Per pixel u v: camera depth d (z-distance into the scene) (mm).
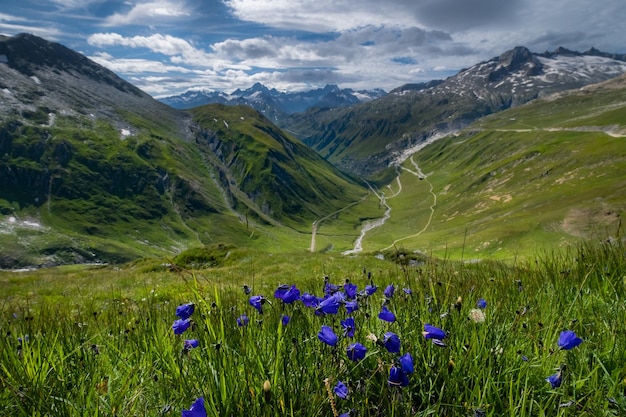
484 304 3426
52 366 2900
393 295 3758
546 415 2295
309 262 32156
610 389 2324
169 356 2934
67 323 4578
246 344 2900
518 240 101375
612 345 2898
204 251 45125
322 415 2309
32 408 2365
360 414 2203
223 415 2213
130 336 3877
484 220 163750
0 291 22500
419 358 2729
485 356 2633
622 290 4180
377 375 2654
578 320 3398
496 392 2354
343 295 3158
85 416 2330
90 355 3398
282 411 2152
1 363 2889
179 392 2561
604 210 99875
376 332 3168
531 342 3025
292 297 2799
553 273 5367
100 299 15977
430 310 3316
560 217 105750
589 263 5289
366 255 36312
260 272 28219
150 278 28359
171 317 4426
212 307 3145
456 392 2436
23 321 4629
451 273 4609
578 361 2777
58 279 34719
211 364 2455
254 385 2406
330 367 2594
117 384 2865
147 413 2502
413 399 2592
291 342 2719
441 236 157125
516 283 4953
